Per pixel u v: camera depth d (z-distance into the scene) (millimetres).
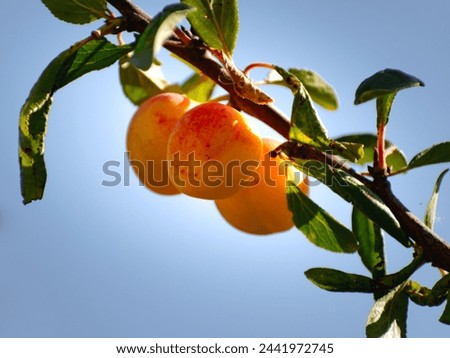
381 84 447
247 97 466
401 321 471
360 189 458
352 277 467
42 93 462
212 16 461
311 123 457
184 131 464
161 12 436
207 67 473
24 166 467
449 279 462
